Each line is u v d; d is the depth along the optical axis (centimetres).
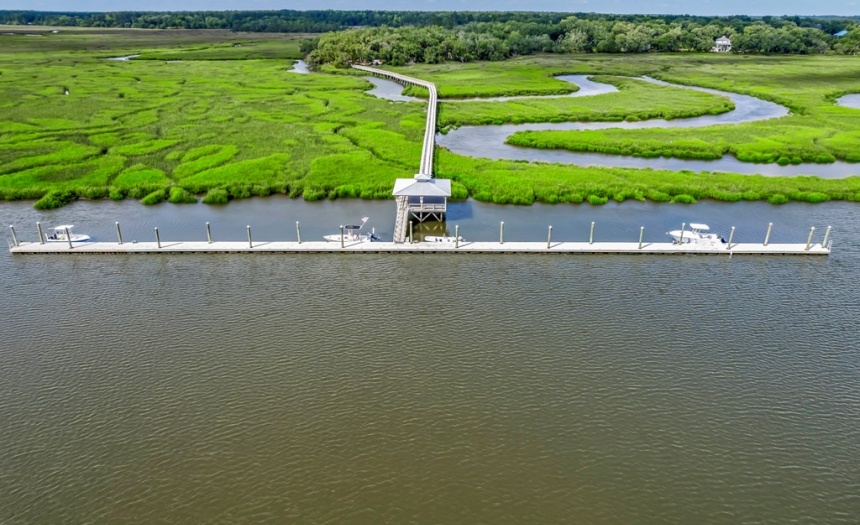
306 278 5391
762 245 5947
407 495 3105
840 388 3912
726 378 4003
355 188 7706
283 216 7038
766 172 8788
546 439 3481
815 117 12094
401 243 5997
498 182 7881
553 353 4253
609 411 3697
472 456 3353
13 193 7388
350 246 5897
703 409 3719
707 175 8288
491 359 4181
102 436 3488
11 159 8669
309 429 3541
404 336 4450
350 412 3672
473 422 3600
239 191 7619
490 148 10150
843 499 3103
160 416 3641
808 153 9400
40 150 9144
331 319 4691
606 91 16438
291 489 3139
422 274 5466
